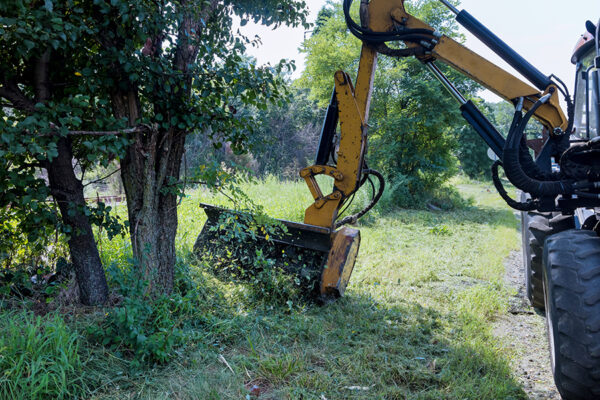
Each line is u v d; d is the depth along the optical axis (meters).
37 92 3.11
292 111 28.73
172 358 3.05
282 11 4.23
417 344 3.72
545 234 4.27
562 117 3.69
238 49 3.66
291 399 2.72
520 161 3.47
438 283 5.57
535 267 4.47
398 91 16.00
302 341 3.56
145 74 3.26
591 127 3.34
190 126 3.63
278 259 4.66
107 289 3.62
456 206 15.55
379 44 4.32
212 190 3.83
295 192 10.99
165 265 3.78
